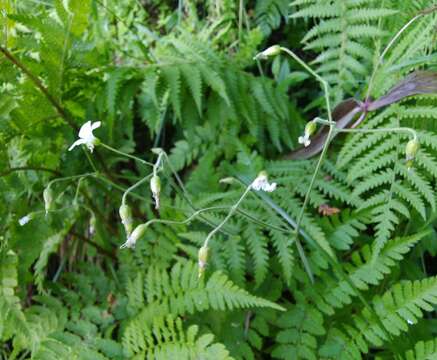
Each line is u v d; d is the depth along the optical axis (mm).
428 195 321
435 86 328
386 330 327
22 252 366
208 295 331
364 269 337
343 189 358
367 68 402
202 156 432
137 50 445
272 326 363
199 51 412
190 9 460
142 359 325
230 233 353
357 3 376
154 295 360
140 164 429
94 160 402
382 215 330
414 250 366
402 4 382
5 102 356
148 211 400
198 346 308
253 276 366
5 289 358
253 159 388
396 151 338
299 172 378
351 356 321
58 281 440
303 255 337
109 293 383
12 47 356
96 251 425
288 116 405
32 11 456
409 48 350
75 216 399
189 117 404
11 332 356
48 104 366
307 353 329
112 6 463
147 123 403
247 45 423
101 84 396
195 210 338
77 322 361
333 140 383
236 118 394
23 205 370
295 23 454
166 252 382
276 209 354
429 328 342
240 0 432
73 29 351
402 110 347
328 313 335
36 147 367
